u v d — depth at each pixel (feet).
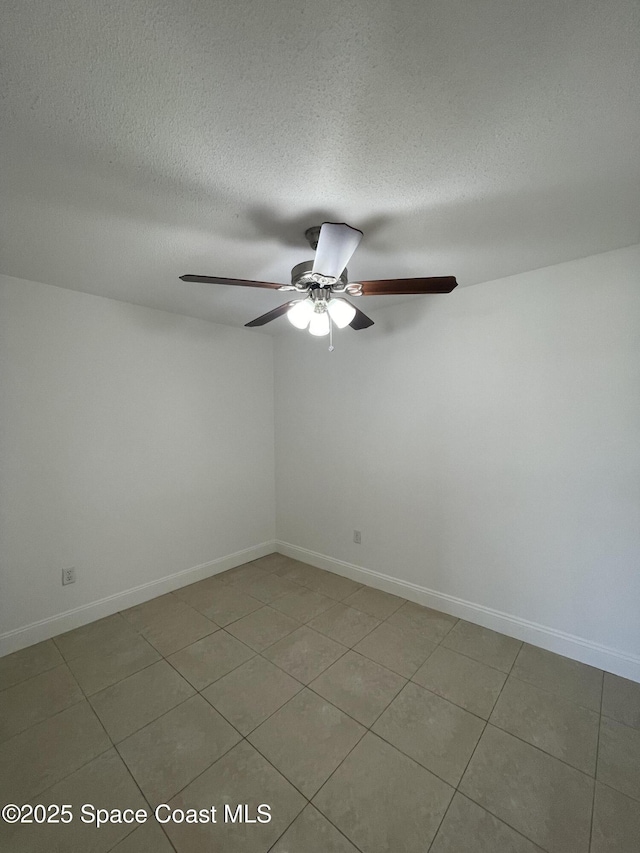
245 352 11.35
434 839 3.91
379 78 3.05
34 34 2.68
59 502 7.70
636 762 4.77
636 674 6.17
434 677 6.32
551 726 5.32
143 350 9.01
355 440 10.01
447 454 8.29
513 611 7.47
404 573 9.12
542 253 6.35
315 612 8.46
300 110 3.34
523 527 7.30
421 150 3.86
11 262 6.46
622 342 6.23
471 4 2.53
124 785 4.50
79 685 6.18
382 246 6.06
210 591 9.55
